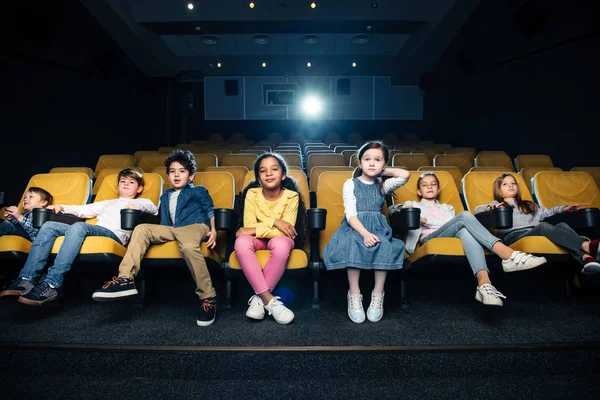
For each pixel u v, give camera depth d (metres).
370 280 3.13
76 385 1.89
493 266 2.69
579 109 6.05
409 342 2.06
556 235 2.52
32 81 6.54
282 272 2.43
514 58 7.62
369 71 13.51
